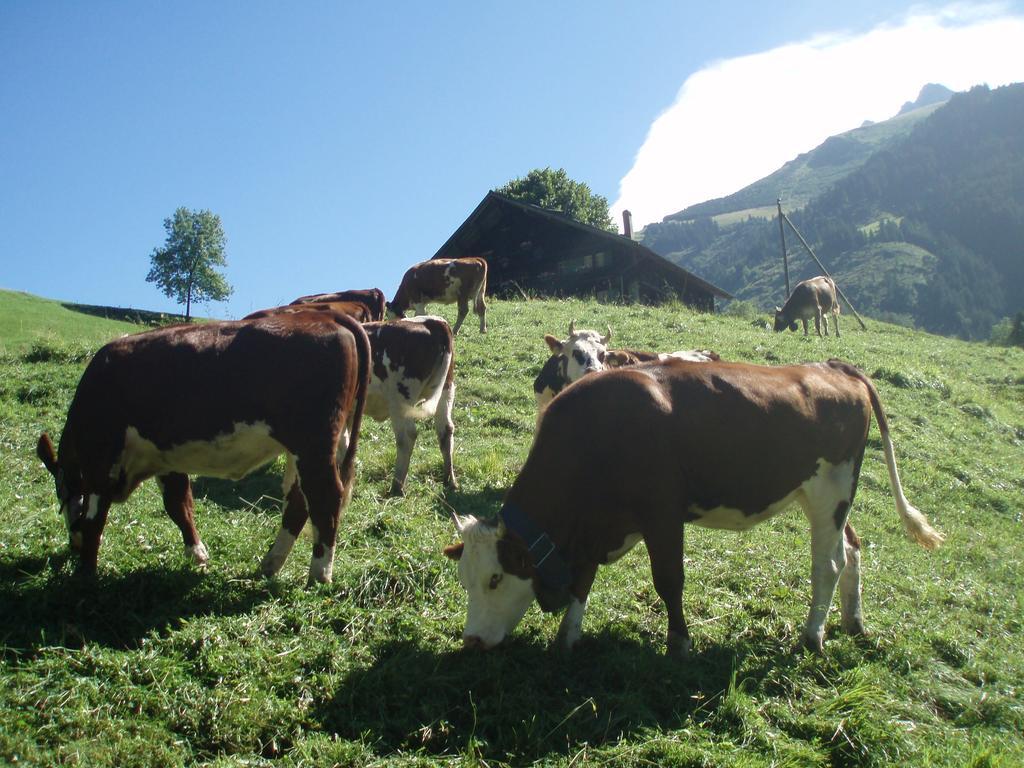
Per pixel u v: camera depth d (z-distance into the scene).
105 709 4.80
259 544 7.34
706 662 6.12
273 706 4.96
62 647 5.30
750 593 7.58
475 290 18.75
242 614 5.86
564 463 5.98
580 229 36.03
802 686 5.96
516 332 18.86
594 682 5.69
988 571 9.36
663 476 5.96
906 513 7.20
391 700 5.20
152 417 6.40
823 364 7.25
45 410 11.62
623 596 7.10
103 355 6.54
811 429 6.56
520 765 4.79
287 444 6.36
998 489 12.80
